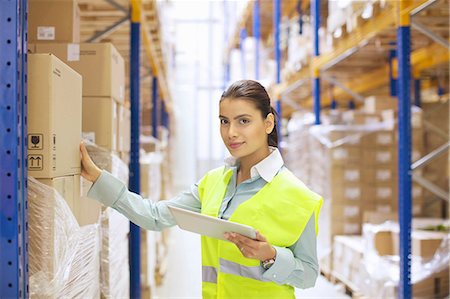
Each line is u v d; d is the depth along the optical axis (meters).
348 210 5.64
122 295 2.84
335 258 5.52
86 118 2.53
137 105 3.82
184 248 7.82
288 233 1.80
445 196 4.11
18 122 1.41
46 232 1.60
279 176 1.90
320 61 5.97
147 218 2.07
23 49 1.46
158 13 4.80
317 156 6.06
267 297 1.85
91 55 2.52
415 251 4.28
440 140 6.06
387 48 5.45
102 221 2.35
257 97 1.83
